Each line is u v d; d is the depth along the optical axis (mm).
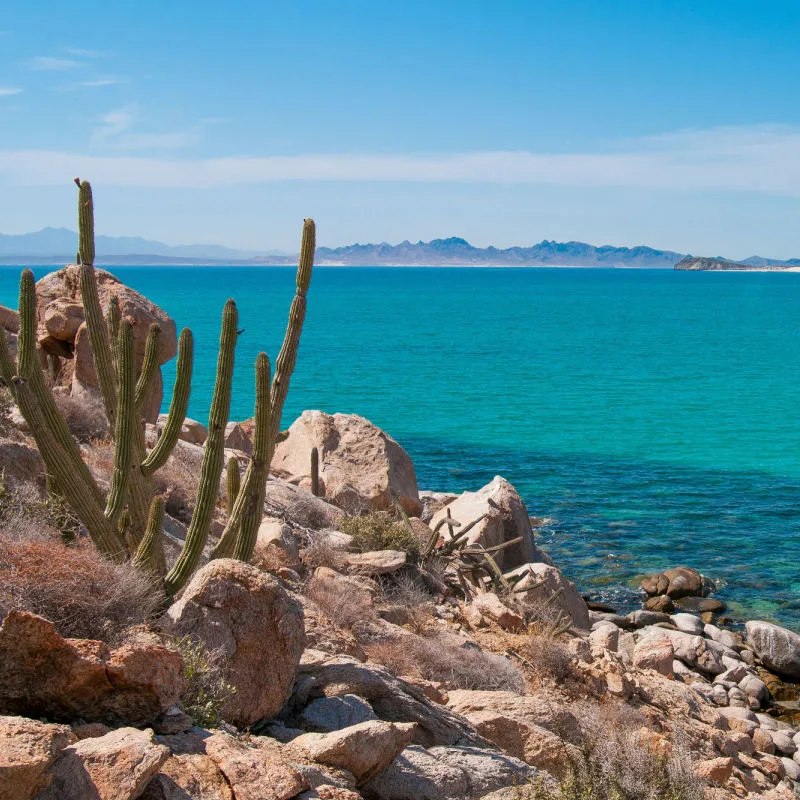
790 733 15945
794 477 38781
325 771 6801
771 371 80062
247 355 87688
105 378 10156
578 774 8305
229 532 10039
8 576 6988
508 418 54000
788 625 22781
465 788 7801
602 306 199125
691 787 8734
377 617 13359
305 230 10727
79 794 5000
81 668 6023
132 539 9922
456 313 167375
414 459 41719
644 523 31406
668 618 22266
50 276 21203
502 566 21438
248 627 7891
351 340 107500
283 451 24562
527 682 13086
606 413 56375
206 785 5711
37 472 12148
